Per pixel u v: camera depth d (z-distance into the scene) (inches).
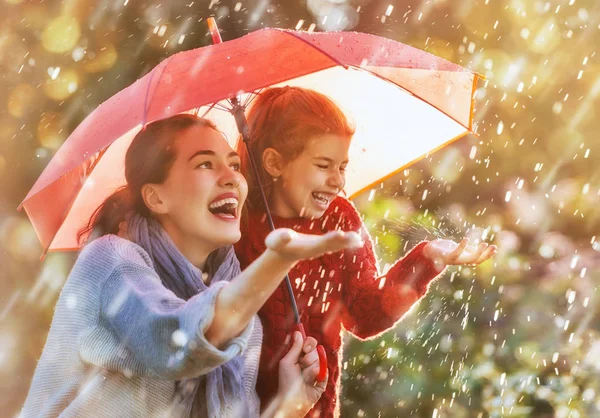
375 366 289.6
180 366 126.3
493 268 320.2
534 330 299.6
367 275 189.9
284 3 390.6
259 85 148.9
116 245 148.5
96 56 368.2
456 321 301.7
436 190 388.5
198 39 377.7
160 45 372.8
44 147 361.7
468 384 282.5
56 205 167.0
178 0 377.7
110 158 173.0
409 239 317.7
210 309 123.4
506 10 404.2
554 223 388.8
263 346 175.9
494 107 408.5
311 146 179.6
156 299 136.4
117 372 144.0
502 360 292.4
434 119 194.7
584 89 408.5
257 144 182.5
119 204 160.6
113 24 371.2
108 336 141.3
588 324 301.9
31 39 365.4
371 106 193.8
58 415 145.2
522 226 380.2
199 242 157.2
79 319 143.9
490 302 308.7
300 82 190.5
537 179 402.3
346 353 291.9
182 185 154.5
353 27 400.8
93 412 143.3
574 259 320.5
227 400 153.7
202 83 149.3
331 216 190.1
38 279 348.2
